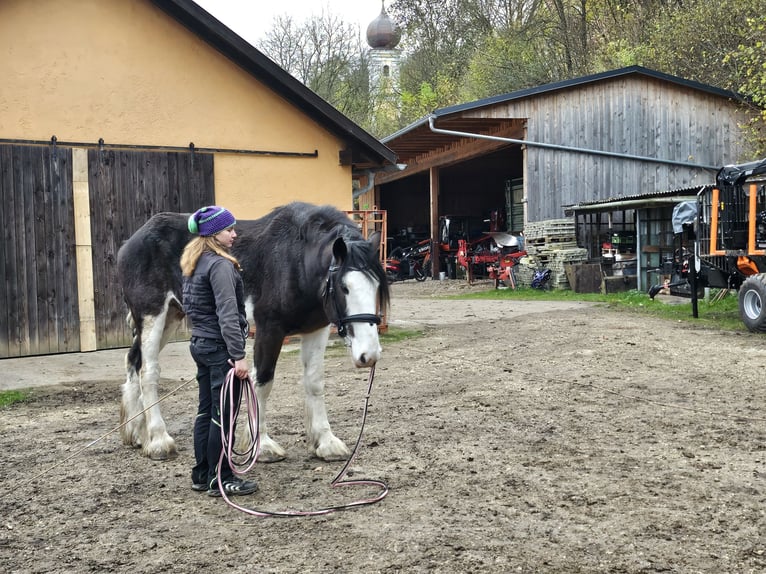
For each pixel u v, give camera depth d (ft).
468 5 124.98
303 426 21.20
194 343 15.08
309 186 40.22
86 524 13.98
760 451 17.69
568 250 65.26
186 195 37.29
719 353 31.78
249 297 17.76
